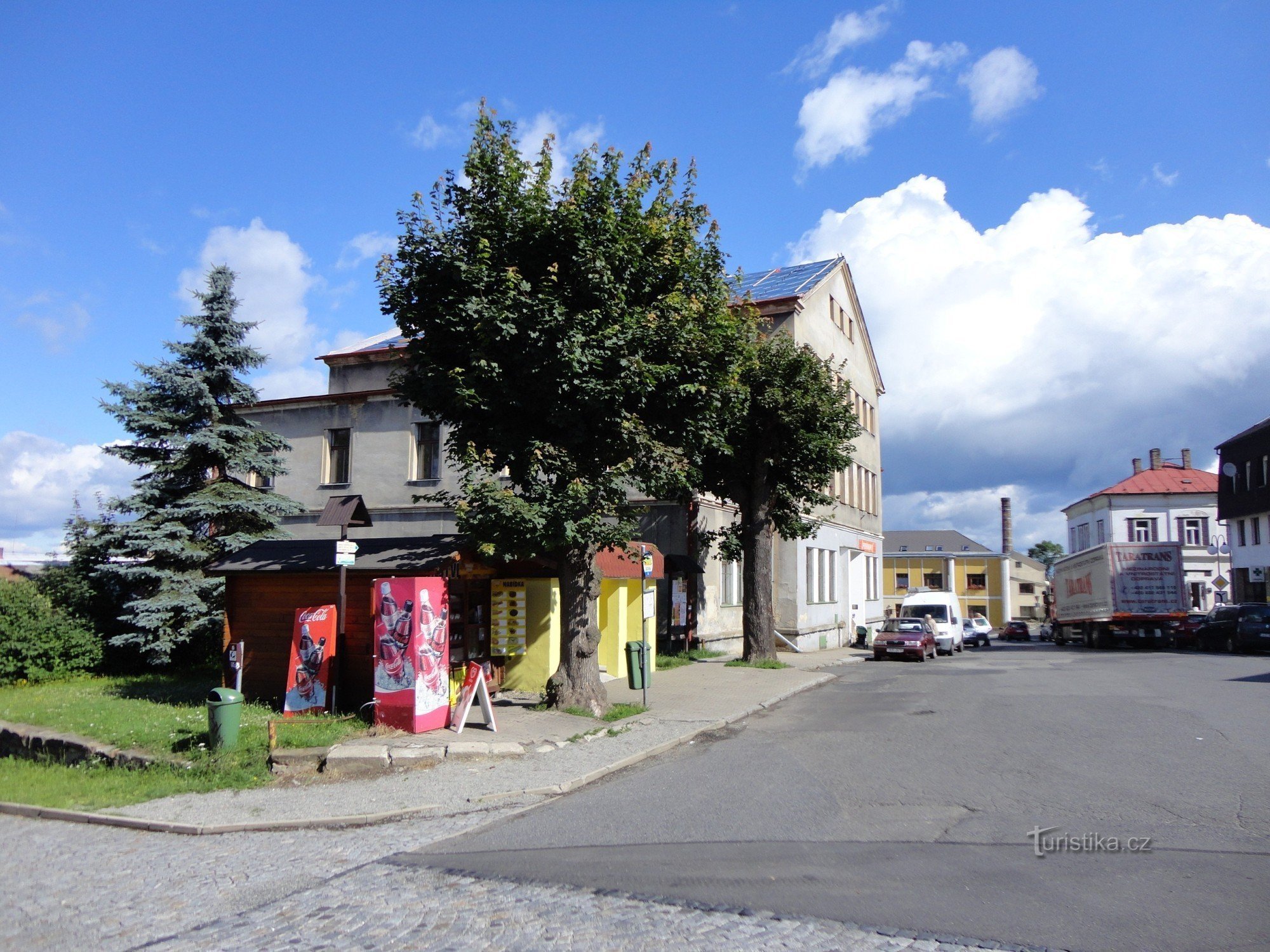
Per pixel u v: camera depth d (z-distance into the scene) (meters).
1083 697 15.77
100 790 10.17
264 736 11.88
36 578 21.30
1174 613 33.16
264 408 30.41
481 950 5.17
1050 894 5.77
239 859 7.45
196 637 20.83
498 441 12.73
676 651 24.73
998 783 8.98
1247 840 6.84
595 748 11.50
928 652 28.78
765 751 11.31
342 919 5.82
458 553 14.34
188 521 21.06
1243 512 45.09
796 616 30.09
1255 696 15.23
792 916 5.54
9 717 14.22
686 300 13.28
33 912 6.21
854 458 39.53
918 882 6.09
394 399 28.91
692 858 6.84
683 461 13.87
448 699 12.62
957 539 81.12
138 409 21.08
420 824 8.41
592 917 5.64
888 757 10.55
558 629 16.78
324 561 14.76
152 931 5.75
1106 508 59.78
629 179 13.18
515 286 12.13
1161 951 4.84
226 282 21.95
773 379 21.30
